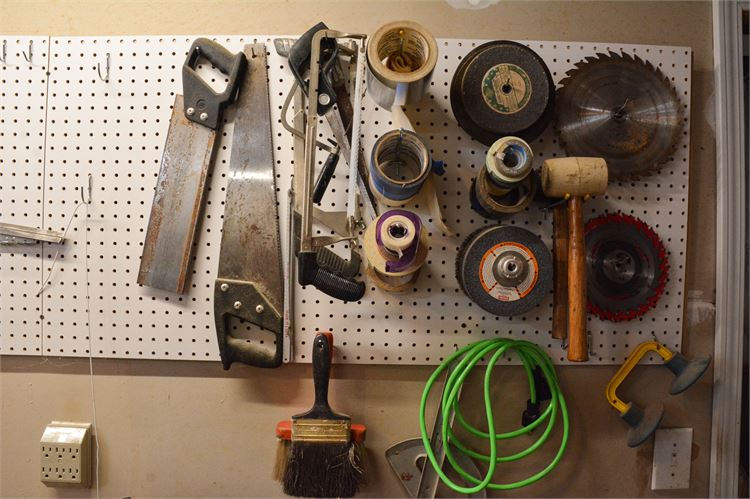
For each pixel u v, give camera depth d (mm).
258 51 844
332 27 875
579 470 895
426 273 851
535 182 779
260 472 877
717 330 896
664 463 895
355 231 811
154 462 876
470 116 809
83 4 869
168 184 836
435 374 811
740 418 886
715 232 906
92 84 853
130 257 855
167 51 852
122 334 854
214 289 833
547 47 867
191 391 876
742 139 888
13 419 878
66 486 877
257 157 838
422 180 720
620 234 857
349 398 874
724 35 887
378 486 877
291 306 839
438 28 878
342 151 830
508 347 805
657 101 858
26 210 854
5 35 854
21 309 855
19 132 854
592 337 870
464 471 826
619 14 894
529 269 787
